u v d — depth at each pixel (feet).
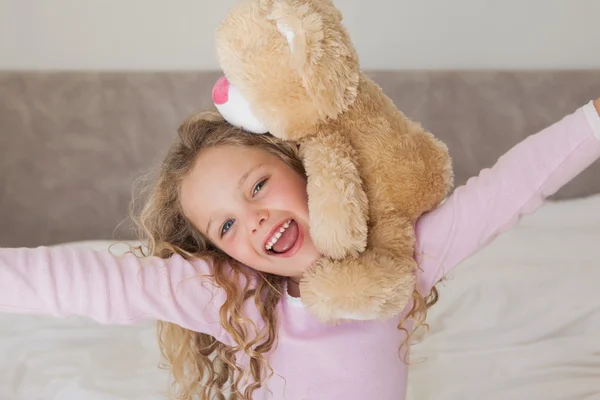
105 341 4.46
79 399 3.79
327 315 2.58
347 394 2.93
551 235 5.50
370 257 2.56
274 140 2.90
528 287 4.67
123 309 2.67
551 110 6.42
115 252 5.28
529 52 6.66
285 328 3.02
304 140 2.64
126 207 6.26
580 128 2.68
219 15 6.33
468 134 6.43
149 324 4.68
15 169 6.11
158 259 2.90
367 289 2.49
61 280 2.52
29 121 6.05
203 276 2.96
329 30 2.45
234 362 3.21
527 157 2.76
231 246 2.94
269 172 2.87
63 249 2.63
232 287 2.98
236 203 2.87
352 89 2.52
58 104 6.06
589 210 5.96
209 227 2.98
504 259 5.17
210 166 2.94
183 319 2.89
